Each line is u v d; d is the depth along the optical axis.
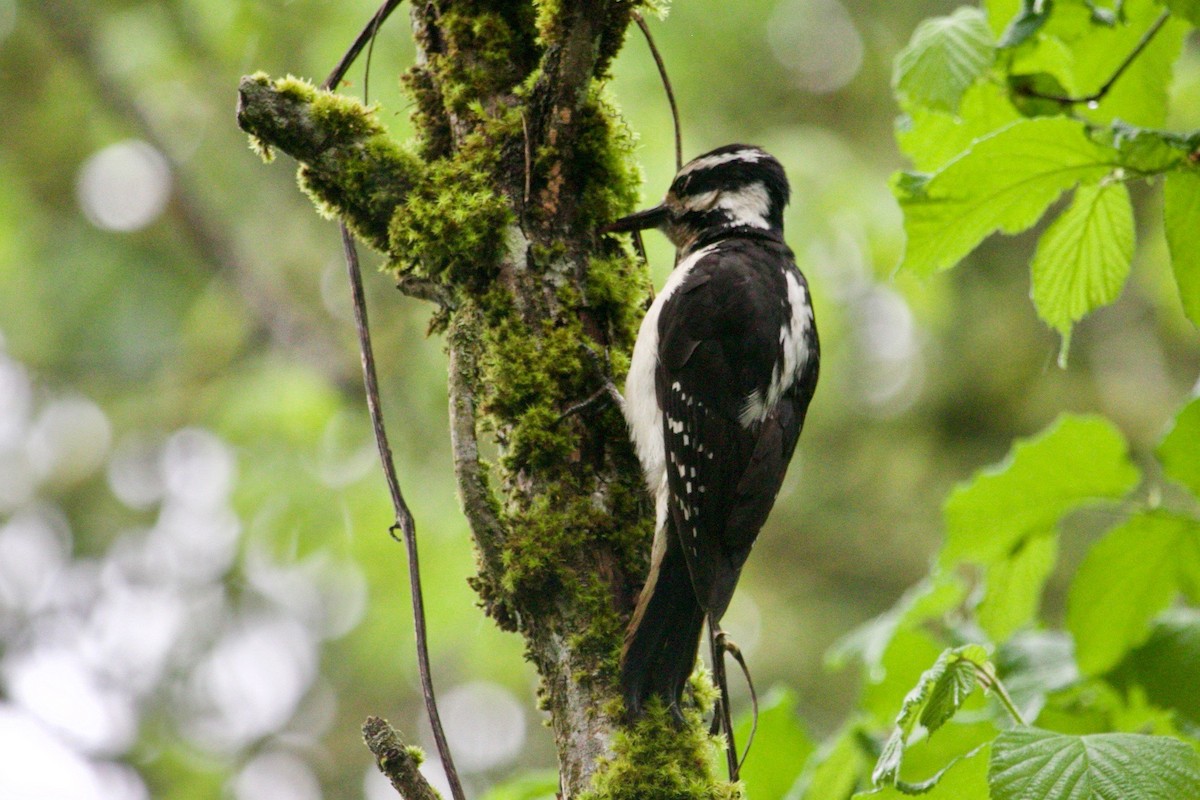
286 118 5.55
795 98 15.02
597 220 5.75
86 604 16.30
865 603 16.58
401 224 5.56
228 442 13.73
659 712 4.95
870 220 12.30
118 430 15.77
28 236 15.35
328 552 13.09
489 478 5.31
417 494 13.03
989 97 6.33
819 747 6.39
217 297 15.27
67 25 14.57
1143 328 17.53
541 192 5.58
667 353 6.55
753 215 7.64
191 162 15.27
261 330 15.34
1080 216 5.54
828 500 16.86
